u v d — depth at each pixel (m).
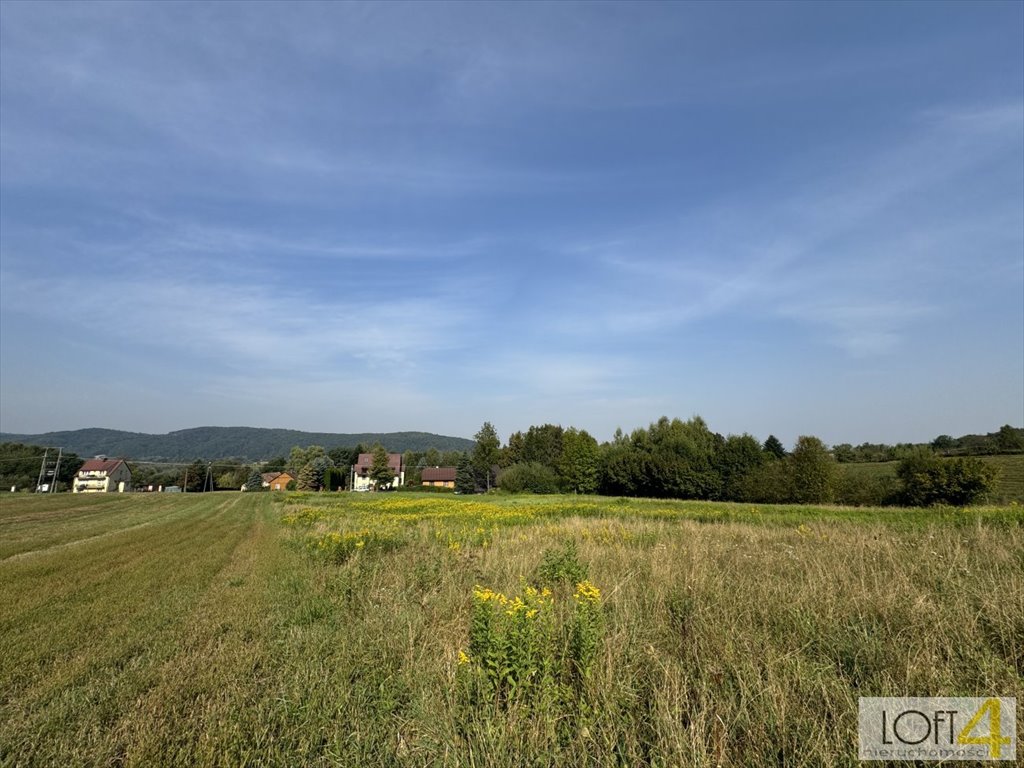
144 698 4.82
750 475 59.06
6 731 4.22
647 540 13.55
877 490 48.59
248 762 3.76
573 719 4.12
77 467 106.50
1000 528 12.64
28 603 8.94
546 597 6.06
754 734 3.66
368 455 124.69
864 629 5.21
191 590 10.02
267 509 43.19
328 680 4.96
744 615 6.03
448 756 3.56
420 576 9.23
